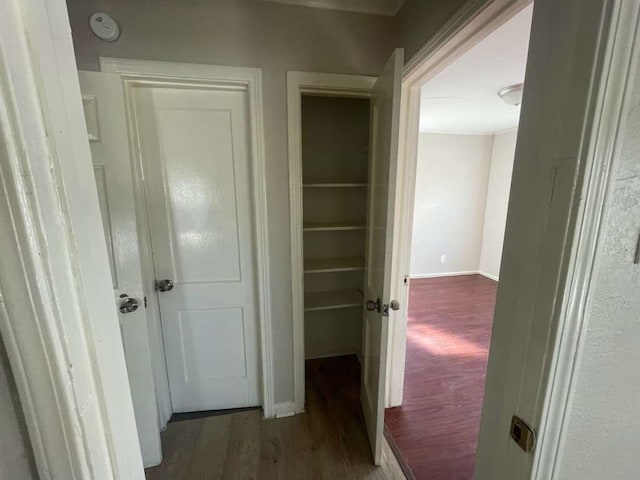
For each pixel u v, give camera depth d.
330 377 2.28
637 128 0.48
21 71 0.35
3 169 0.35
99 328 0.49
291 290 1.74
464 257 5.18
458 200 5.00
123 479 0.56
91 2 1.32
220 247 1.73
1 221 0.36
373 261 1.62
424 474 1.50
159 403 1.75
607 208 0.48
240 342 1.86
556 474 0.60
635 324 0.59
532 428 0.57
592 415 0.60
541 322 0.54
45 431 0.42
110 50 1.37
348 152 2.32
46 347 0.40
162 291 1.72
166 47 1.40
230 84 1.51
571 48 0.46
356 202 2.39
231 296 1.79
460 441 1.71
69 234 0.42
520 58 1.92
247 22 1.44
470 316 3.47
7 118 0.34
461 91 2.62
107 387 0.51
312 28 1.50
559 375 0.54
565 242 0.49
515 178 0.60
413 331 3.08
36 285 0.38
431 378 2.29
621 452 0.66
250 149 1.63
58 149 0.41
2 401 0.41
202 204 1.67
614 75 0.44
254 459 1.58
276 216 1.64
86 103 1.30
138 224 1.53
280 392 1.85
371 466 1.54
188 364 1.85
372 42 1.57
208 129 1.60
